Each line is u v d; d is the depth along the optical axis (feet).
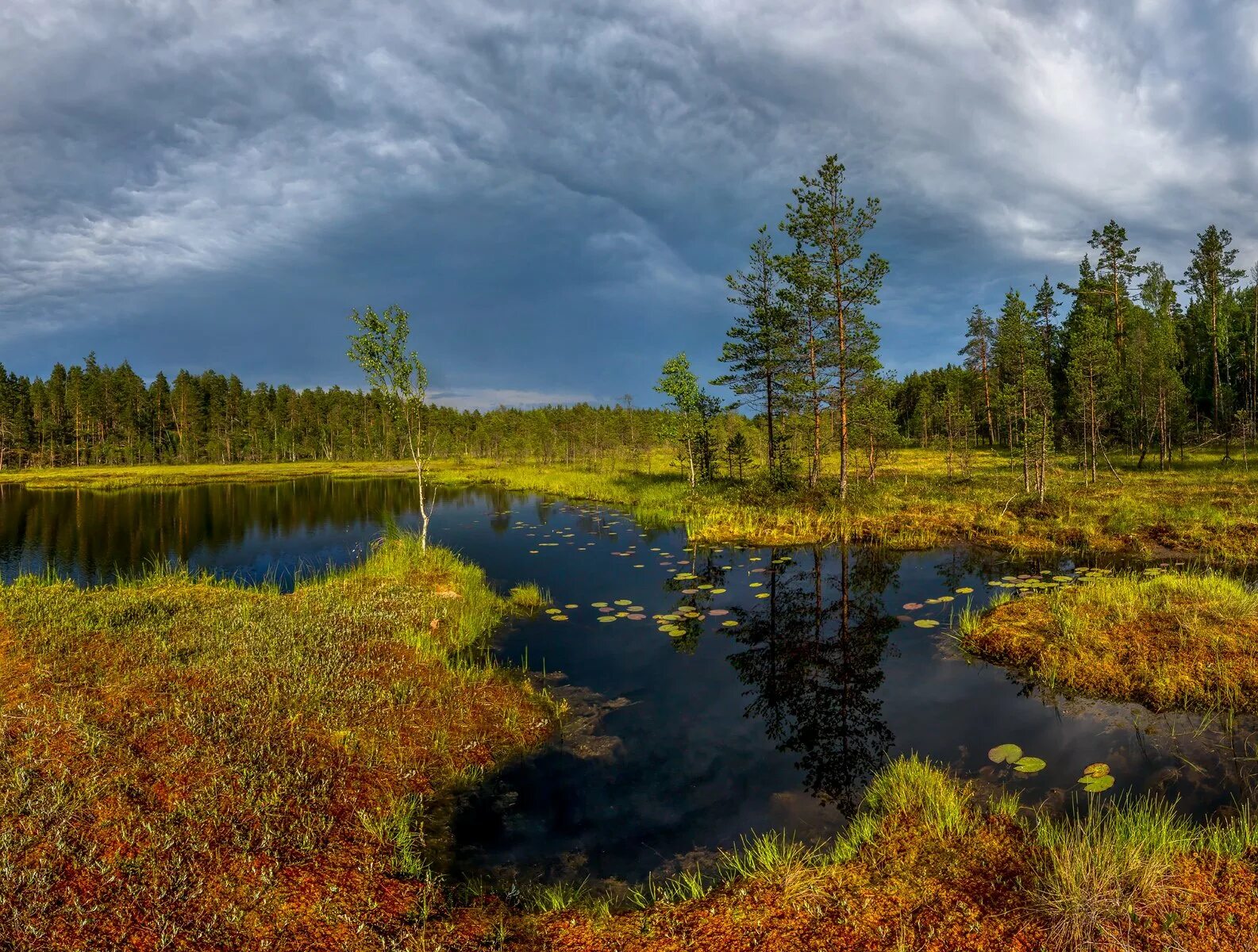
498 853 16.06
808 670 29.01
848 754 21.30
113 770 16.69
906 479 93.15
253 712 20.90
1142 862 13.43
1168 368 108.58
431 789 18.58
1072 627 29.86
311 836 14.88
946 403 135.33
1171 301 156.04
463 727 22.30
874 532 58.85
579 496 104.37
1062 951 11.23
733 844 16.47
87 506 100.22
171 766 17.10
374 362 49.47
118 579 46.16
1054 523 57.16
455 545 62.08
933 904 12.82
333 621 31.86
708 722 23.91
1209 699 23.29
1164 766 19.48
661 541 62.69
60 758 17.13
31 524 80.07
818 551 55.06
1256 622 28.37
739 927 12.49
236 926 11.96
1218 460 104.83
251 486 138.31
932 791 17.62
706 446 100.42
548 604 40.24
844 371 71.92
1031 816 16.96
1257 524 51.72
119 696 21.50
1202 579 36.01
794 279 72.59
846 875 14.12
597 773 20.24
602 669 29.37
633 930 12.74
